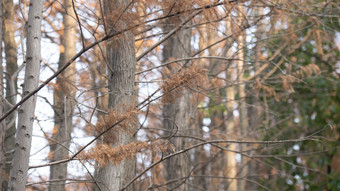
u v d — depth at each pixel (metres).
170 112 9.64
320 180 14.76
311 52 13.77
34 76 5.30
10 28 9.53
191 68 5.02
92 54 6.49
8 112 4.92
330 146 14.35
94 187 8.95
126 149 5.04
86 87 8.52
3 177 7.20
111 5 5.23
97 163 5.05
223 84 9.92
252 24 7.27
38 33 5.40
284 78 8.57
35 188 8.25
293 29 9.45
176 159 9.56
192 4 5.35
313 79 14.03
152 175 7.77
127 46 6.29
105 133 5.16
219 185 14.25
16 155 5.14
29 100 5.25
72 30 9.14
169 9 5.35
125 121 5.04
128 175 7.31
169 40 9.80
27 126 5.21
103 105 8.56
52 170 9.11
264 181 13.92
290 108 14.32
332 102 14.80
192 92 6.90
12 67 9.36
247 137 11.92
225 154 13.25
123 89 6.22
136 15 5.18
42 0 5.50
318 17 8.73
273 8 7.23
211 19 5.60
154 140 5.22
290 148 14.15
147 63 8.87
